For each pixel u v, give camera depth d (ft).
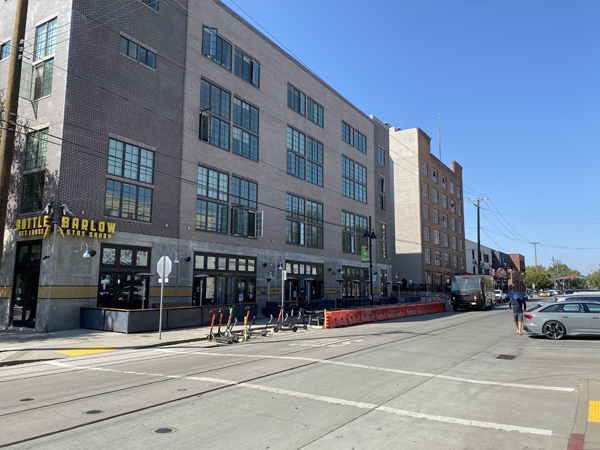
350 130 157.69
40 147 71.46
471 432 20.57
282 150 119.96
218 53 100.83
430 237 211.82
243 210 103.96
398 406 24.89
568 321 53.72
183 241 87.04
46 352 46.26
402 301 172.76
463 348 48.34
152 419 22.06
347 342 53.67
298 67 130.21
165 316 66.33
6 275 72.23
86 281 69.00
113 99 76.02
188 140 90.22
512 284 348.38
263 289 108.37
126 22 79.36
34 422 21.49
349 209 151.53
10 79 52.24
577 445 18.37
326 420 22.16
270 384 29.91
